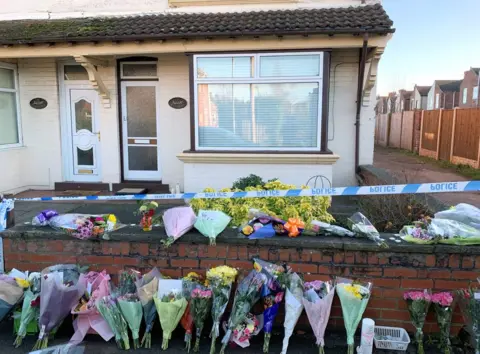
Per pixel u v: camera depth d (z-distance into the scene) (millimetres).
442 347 3188
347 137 8797
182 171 9297
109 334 3309
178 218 3633
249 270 3479
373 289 3365
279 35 7250
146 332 3277
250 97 7801
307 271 3439
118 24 8375
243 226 3631
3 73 9188
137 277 3457
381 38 7219
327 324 3439
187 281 3340
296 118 7785
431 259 3293
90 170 9711
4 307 3398
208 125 7938
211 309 3260
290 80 7605
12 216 4484
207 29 7410
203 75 7781
